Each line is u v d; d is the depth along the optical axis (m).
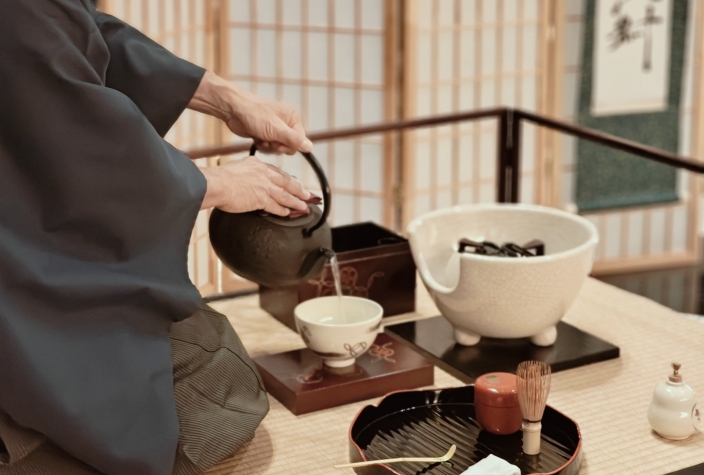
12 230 1.21
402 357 1.67
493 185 4.07
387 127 2.31
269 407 1.52
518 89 4.01
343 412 1.55
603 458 1.37
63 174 1.20
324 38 3.71
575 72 4.15
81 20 1.25
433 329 1.86
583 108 4.18
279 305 1.94
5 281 1.18
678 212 4.43
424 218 1.89
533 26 3.96
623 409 1.54
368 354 1.69
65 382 1.19
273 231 1.43
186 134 3.47
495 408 1.40
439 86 3.82
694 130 4.35
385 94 3.67
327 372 1.61
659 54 4.21
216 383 1.38
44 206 1.22
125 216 1.22
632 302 2.05
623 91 4.21
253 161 1.41
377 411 1.48
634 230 4.39
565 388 1.62
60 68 1.19
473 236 1.94
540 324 1.67
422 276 1.75
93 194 1.21
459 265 1.63
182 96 1.45
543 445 1.39
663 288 4.12
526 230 1.91
